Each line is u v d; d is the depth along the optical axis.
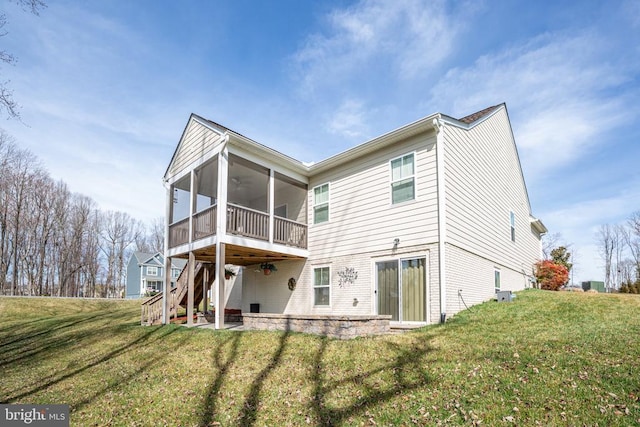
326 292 11.85
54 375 7.70
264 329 9.55
